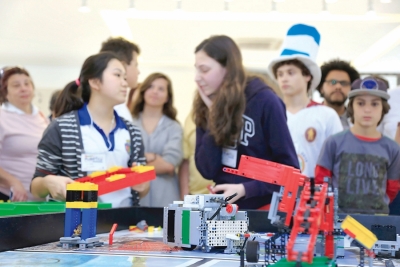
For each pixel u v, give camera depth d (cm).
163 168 316
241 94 209
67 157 220
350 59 475
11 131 321
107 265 115
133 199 240
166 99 340
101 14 400
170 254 135
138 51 315
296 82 290
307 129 289
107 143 228
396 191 259
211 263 119
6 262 119
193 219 142
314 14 382
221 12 386
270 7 371
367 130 256
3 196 310
